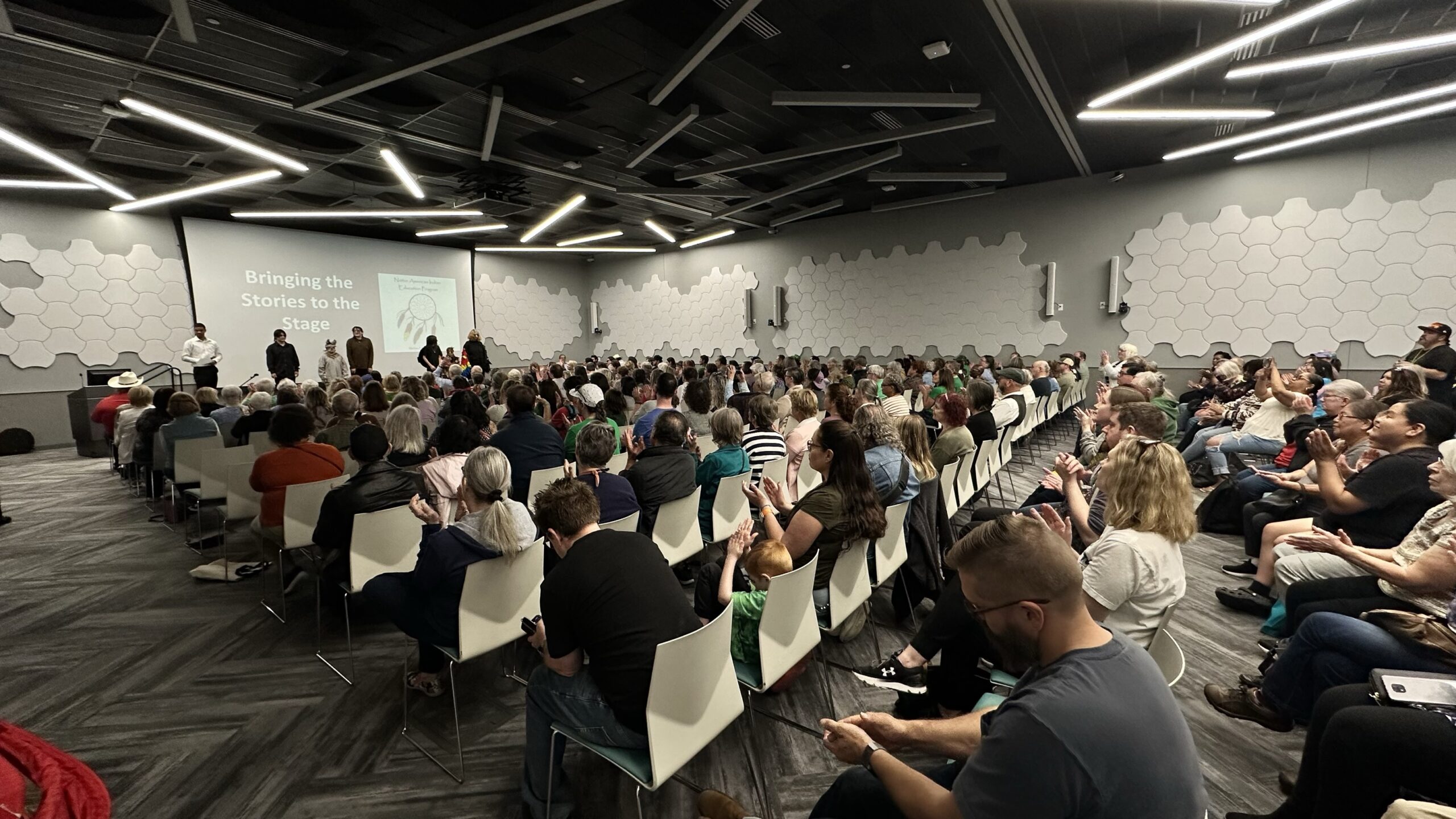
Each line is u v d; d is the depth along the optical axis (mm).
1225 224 8109
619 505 2523
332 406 4387
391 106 5738
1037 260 9570
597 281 15797
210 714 2354
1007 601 984
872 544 2553
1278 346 7887
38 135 6273
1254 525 3459
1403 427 2428
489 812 1871
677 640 1410
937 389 6305
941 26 4574
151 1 4035
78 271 8773
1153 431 2574
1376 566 1965
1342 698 1509
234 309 10281
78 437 7645
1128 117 5730
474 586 1982
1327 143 7402
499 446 3389
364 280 12008
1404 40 3883
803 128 6703
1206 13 4430
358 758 2111
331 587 3119
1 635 2961
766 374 6629
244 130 6332
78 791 795
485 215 10180
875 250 11203
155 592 3434
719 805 1459
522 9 4254
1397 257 7145
